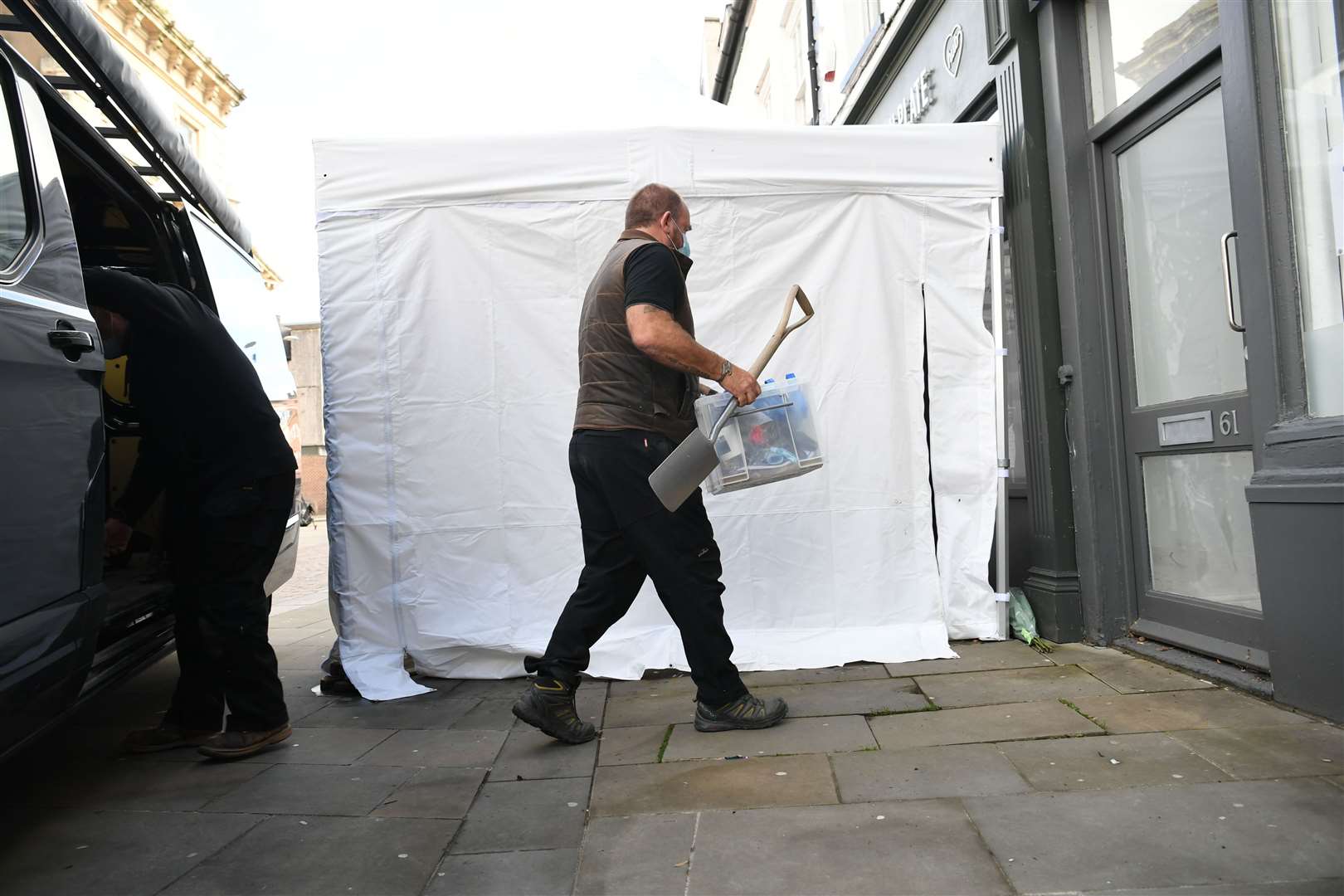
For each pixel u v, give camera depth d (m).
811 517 3.94
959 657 3.75
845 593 3.93
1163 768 2.35
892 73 6.14
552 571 3.94
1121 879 1.80
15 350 2.01
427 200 3.93
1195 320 3.37
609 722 3.18
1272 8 2.74
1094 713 2.86
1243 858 1.85
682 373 3.01
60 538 2.14
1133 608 3.77
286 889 1.97
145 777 2.76
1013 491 4.53
